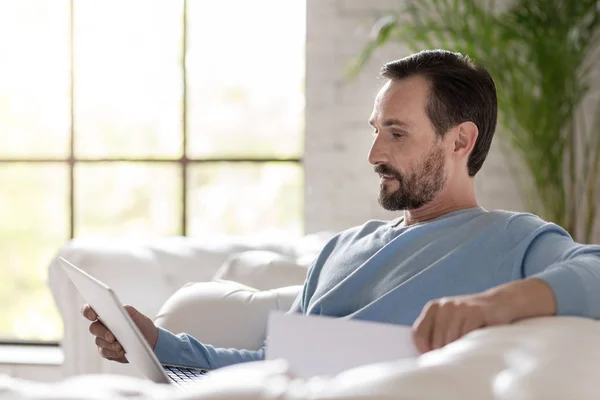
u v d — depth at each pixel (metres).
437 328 1.25
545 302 1.31
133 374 3.49
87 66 5.91
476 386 0.84
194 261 3.79
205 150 5.78
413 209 2.13
